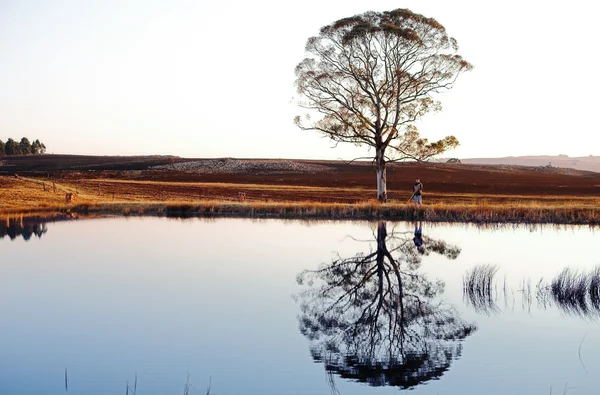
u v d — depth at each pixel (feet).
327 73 128.36
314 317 41.78
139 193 207.92
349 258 67.97
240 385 28.78
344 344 35.65
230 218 117.80
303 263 64.59
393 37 122.31
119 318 40.96
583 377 30.19
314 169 483.51
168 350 34.06
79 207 131.23
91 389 28.12
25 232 91.91
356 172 456.04
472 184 302.04
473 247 76.64
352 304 45.80
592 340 36.55
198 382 29.22
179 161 568.00
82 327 38.68
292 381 29.37
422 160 130.82
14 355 33.06
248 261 65.77
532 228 99.66
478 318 42.19
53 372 30.45
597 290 48.49
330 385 28.96
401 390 28.30
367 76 127.24
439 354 33.83
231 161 529.45
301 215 118.62
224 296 48.11
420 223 107.65
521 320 41.47
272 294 49.16
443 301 47.11
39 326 38.86
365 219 114.93
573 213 109.91
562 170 572.51
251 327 39.09
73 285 52.19
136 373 30.30
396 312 43.68
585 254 70.03
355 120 129.39
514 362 32.42
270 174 436.76
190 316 41.65
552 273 58.23
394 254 71.05
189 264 63.46
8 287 51.24
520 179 379.55
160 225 103.81
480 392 28.27
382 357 33.32
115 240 82.79
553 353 33.96
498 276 57.00
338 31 126.31
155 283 53.21
